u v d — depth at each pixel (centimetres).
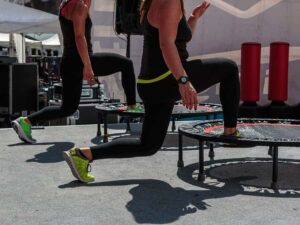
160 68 303
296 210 279
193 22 374
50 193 312
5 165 391
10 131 559
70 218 263
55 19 873
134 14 656
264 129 385
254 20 775
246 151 462
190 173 372
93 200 297
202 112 479
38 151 447
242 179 354
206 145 480
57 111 476
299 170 387
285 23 775
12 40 1238
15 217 265
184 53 310
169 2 287
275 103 715
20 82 724
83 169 335
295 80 780
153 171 376
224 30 774
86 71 431
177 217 265
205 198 303
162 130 322
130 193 313
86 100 696
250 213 273
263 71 777
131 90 498
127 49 682
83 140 507
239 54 778
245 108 695
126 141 329
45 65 1423
